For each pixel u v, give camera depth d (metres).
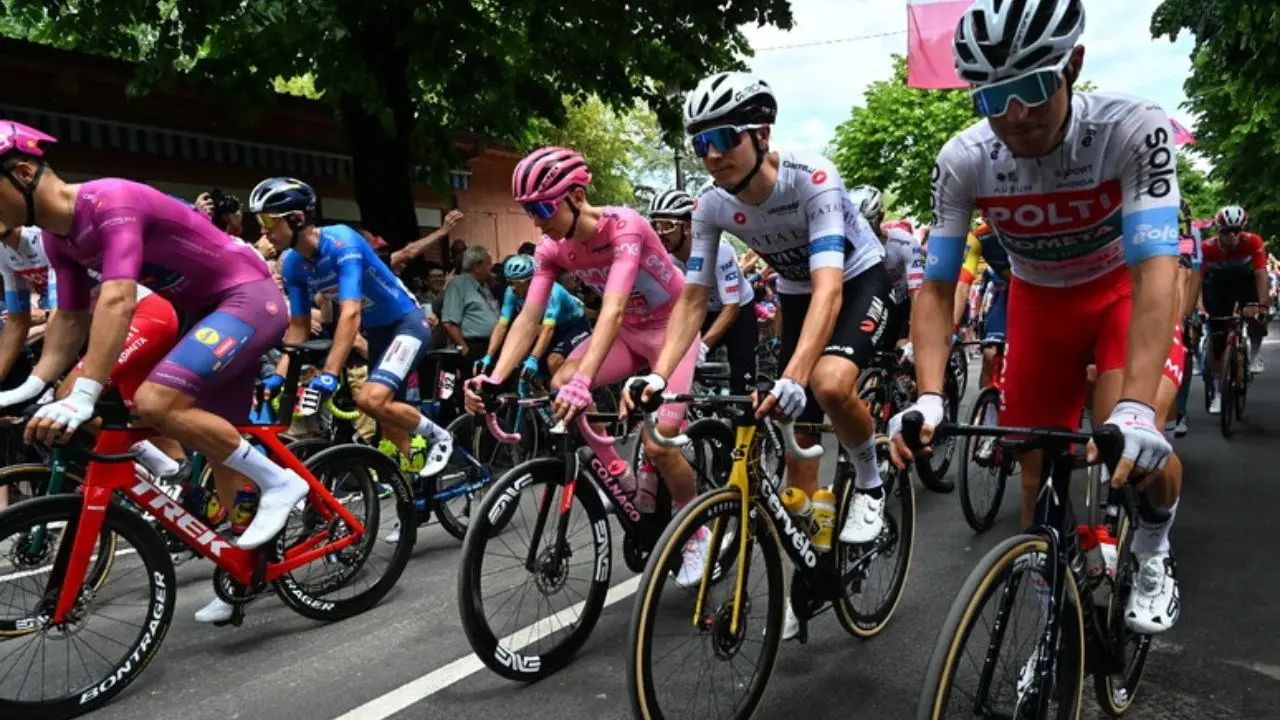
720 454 3.13
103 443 2.56
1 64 6.99
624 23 7.91
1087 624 1.90
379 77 7.32
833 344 2.56
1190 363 5.47
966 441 3.90
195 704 2.50
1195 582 3.16
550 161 2.93
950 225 2.11
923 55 10.02
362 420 5.05
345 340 3.55
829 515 2.51
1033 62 1.68
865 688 2.47
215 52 7.20
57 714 2.39
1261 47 7.10
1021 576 1.66
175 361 2.65
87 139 7.66
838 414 2.42
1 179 2.33
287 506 2.87
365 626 3.09
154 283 2.77
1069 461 1.72
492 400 2.89
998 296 5.17
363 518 3.31
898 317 4.64
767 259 2.91
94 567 2.62
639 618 1.95
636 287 3.30
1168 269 1.77
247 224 9.02
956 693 1.53
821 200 2.48
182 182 8.41
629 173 23.41
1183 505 4.21
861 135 19.05
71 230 2.50
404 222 7.76
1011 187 2.09
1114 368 2.22
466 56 7.43
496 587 2.90
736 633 2.16
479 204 12.70
